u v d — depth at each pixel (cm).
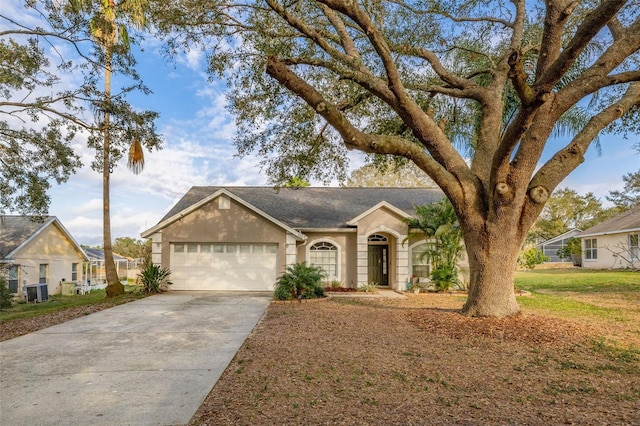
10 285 1988
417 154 805
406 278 1553
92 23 1105
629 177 3281
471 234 871
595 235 2728
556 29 765
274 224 1562
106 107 1235
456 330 760
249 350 659
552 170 827
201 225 1559
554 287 1623
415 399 442
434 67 992
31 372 556
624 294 1361
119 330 836
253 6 817
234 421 389
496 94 940
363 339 717
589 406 421
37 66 1116
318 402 434
